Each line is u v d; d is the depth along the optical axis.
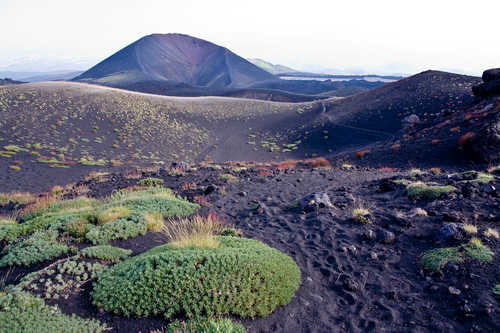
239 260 5.81
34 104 79.81
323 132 79.56
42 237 7.63
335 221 8.86
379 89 105.69
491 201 8.05
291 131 86.25
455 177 11.26
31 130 64.44
